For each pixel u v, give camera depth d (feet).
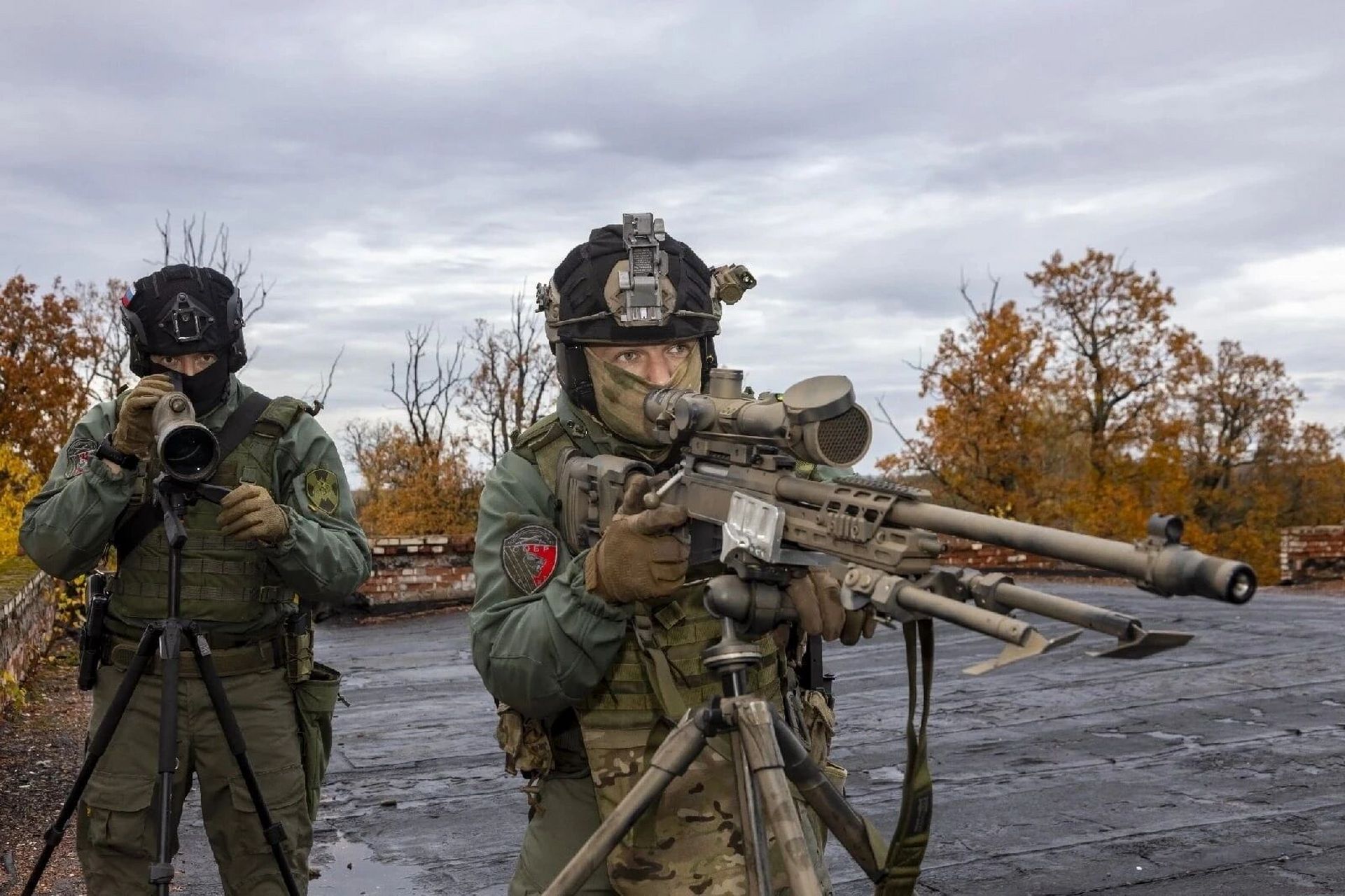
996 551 68.69
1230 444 203.62
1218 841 17.71
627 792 8.16
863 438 6.61
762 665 8.56
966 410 147.02
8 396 163.22
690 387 9.05
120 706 10.40
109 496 11.07
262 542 11.13
